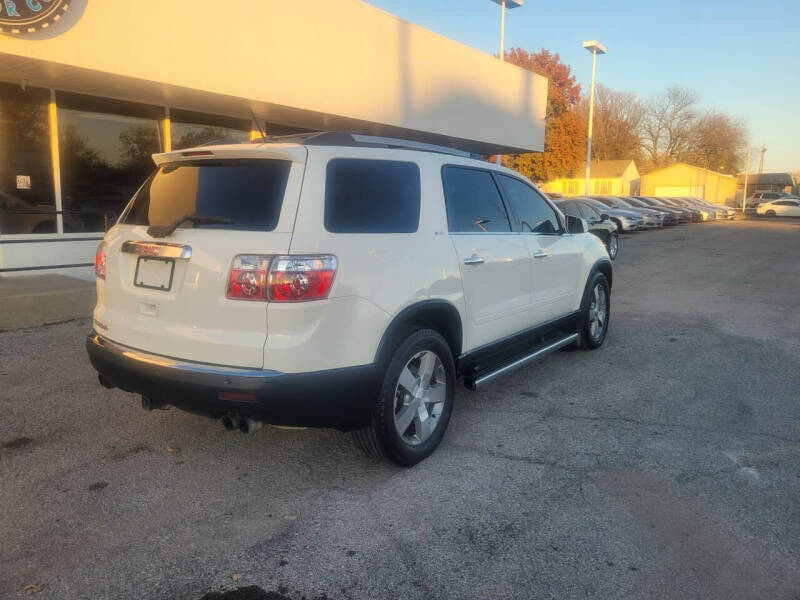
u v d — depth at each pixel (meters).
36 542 3.01
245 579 2.76
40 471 3.74
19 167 9.15
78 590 2.67
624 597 2.67
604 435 4.39
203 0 9.20
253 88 10.12
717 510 3.38
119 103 10.18
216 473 3.75
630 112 73.00
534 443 4.24
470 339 4.30
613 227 16.75
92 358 3.78
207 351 3.22
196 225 3.40
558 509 3.37
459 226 4.25
